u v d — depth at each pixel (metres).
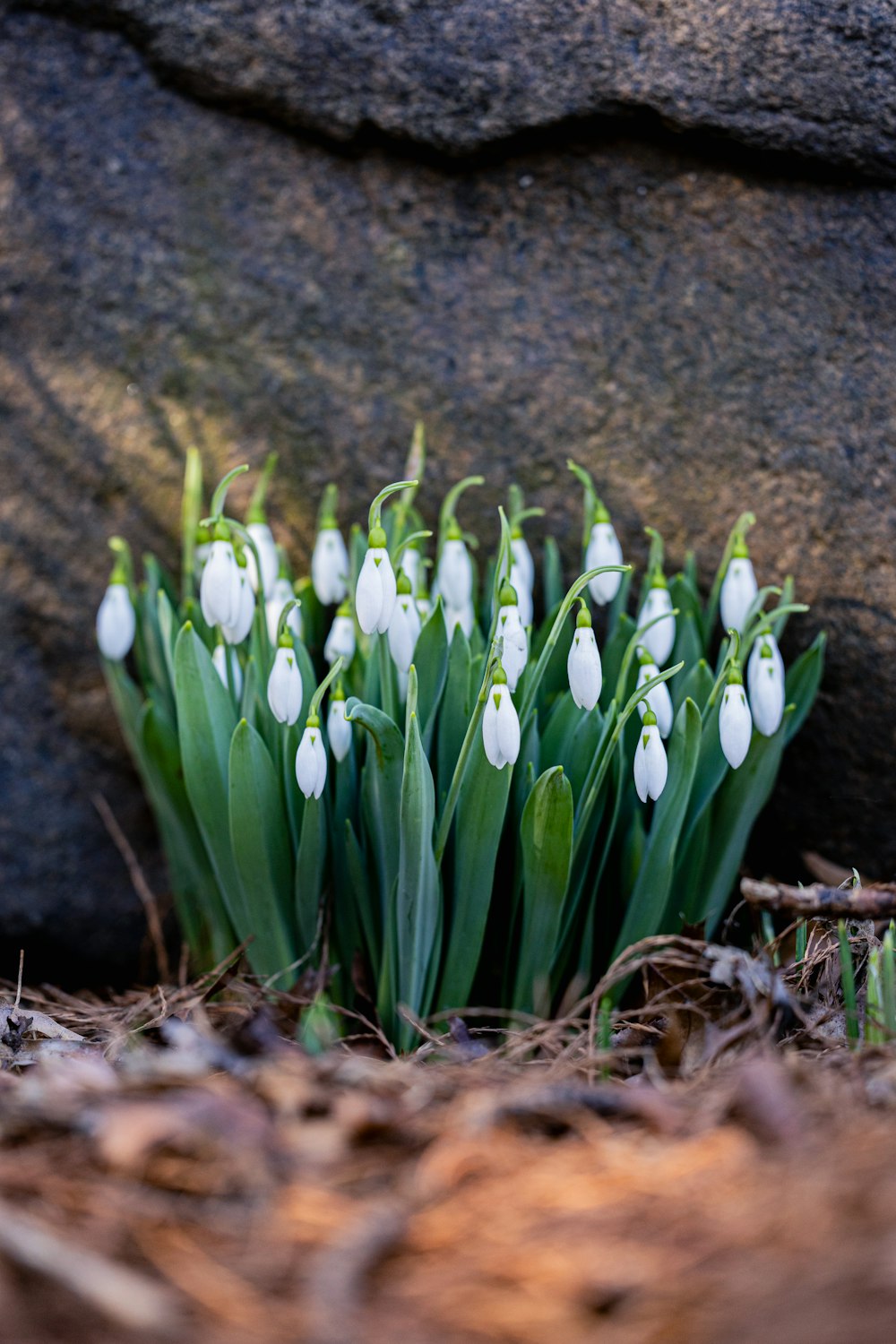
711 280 0.74
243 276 0.77
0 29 0.76
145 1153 0.56
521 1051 0.63
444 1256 0.54
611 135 0.74
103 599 0.79
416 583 0.72
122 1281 0.53
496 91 0.73
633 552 0.76
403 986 0.69
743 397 0.74
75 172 0.77
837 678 0.74
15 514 0.79
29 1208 0.55
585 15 0.72
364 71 0.74
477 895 0.68
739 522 0.71
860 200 0.73
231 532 0.70
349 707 0.66
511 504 0.76
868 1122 0.56
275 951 0.70
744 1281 0.52
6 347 0.78
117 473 0.78
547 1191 0.55
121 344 0.78
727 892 0.72
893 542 0.73
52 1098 0.57
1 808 0.80
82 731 0.80
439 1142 0.56
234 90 0.75
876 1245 0.53
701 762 0.69
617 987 0.70
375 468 0.77
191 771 0.69
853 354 0.73
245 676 0.70
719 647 0.74
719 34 0.72
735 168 0.73
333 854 0.70
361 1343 0.52
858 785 0.75
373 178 0.76
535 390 0.76
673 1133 0.57
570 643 0.71
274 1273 0.53
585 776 0.68
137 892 0.80
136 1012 0.68
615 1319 0.52
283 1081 0.58
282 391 0.77
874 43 0.71
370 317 0.76
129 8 0.75
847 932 0.65
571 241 0.75
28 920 0.80
